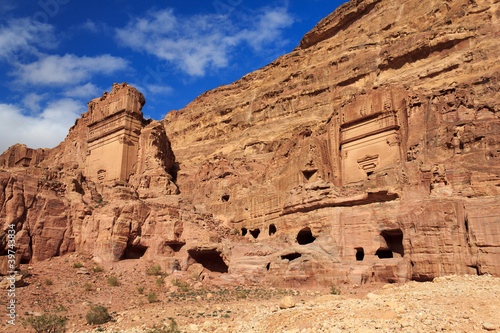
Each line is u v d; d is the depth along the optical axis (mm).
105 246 40312
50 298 31000
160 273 38781
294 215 39000
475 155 32625
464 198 29344
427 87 59094
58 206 42469
